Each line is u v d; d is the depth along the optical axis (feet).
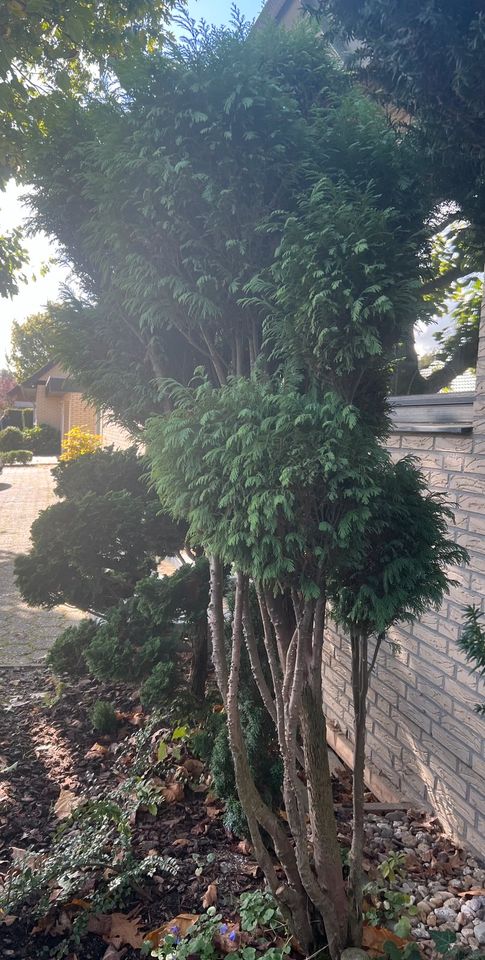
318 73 7.44
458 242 11.41
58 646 13.87
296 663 6.53
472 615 7.16
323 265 5.80
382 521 6.16
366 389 7.20
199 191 6.36
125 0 14.74
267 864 7.12
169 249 6.75
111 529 13.12
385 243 5.96
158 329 7.56
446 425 9.95
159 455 6.26
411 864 8.91
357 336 5.81
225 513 6.04
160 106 6.25
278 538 5.77
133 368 8.23
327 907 6.86
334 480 5.59
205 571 12.53
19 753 12.34
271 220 6.50
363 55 9.50
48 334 9.04
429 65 8.65
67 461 14.99
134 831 9.59
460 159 9.26
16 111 12.31
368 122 6.84
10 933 7.76
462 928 7.63
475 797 8.96
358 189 6.31
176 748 11.34
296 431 5.61
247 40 6.61
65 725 13.56
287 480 5.37
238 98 6.15
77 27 12.62
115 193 6.66
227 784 9.16
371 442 5.93
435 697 9.92
